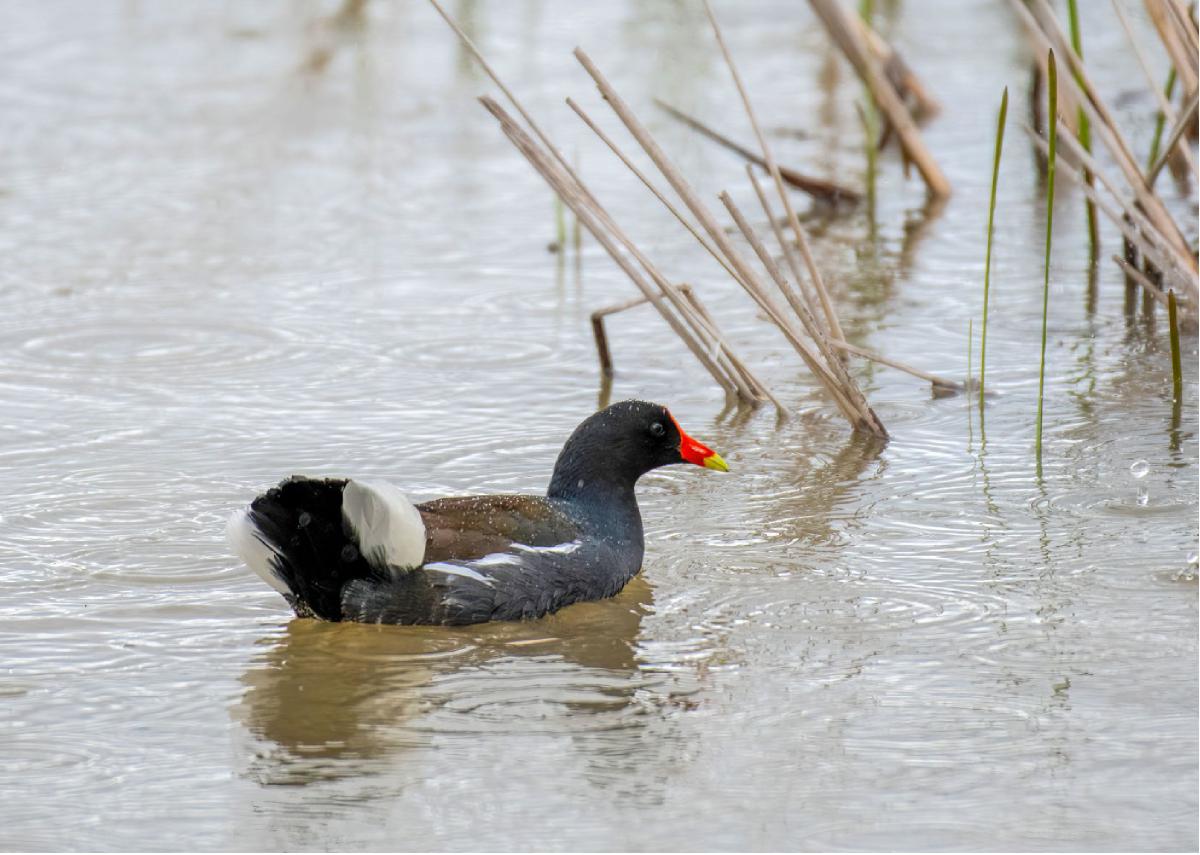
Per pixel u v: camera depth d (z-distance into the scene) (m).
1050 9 14.45
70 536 11.65
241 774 8.49
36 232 19.03
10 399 14.43
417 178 21.17
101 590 10.84
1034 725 8.79
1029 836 7.74
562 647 10.07
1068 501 12.04
